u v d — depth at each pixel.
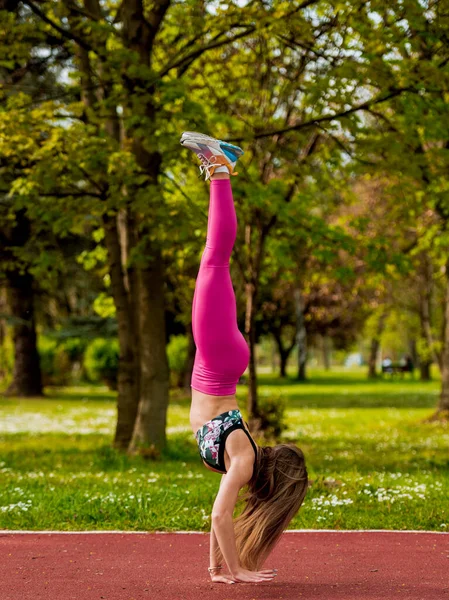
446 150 11.64
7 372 39.25
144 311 13.61
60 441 16.97
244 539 5.13
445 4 10.13
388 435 17.47
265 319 46.25
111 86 12.69
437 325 40.47
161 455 13.14
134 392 14.59
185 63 13.38
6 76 13.97
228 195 5.07
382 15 10.70
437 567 5.87
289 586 5.29
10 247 14.28
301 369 47.44
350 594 5.05
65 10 12.28
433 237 18.50
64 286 29.73
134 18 13.29
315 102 11.14
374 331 50.41
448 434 17.45
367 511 8.02
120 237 15.24
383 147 11.57
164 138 11.55
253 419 15.80
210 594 5.09
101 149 11.77
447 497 8.66
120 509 7.80
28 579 5.47
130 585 5.32
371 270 14.59
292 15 11.51
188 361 34.62
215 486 9.38
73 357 41.28
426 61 10.84
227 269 5.04
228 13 11.89
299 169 12.82
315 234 13.05
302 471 5.23
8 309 30.98
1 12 11.71
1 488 9.36
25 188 12.24
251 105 15.30
